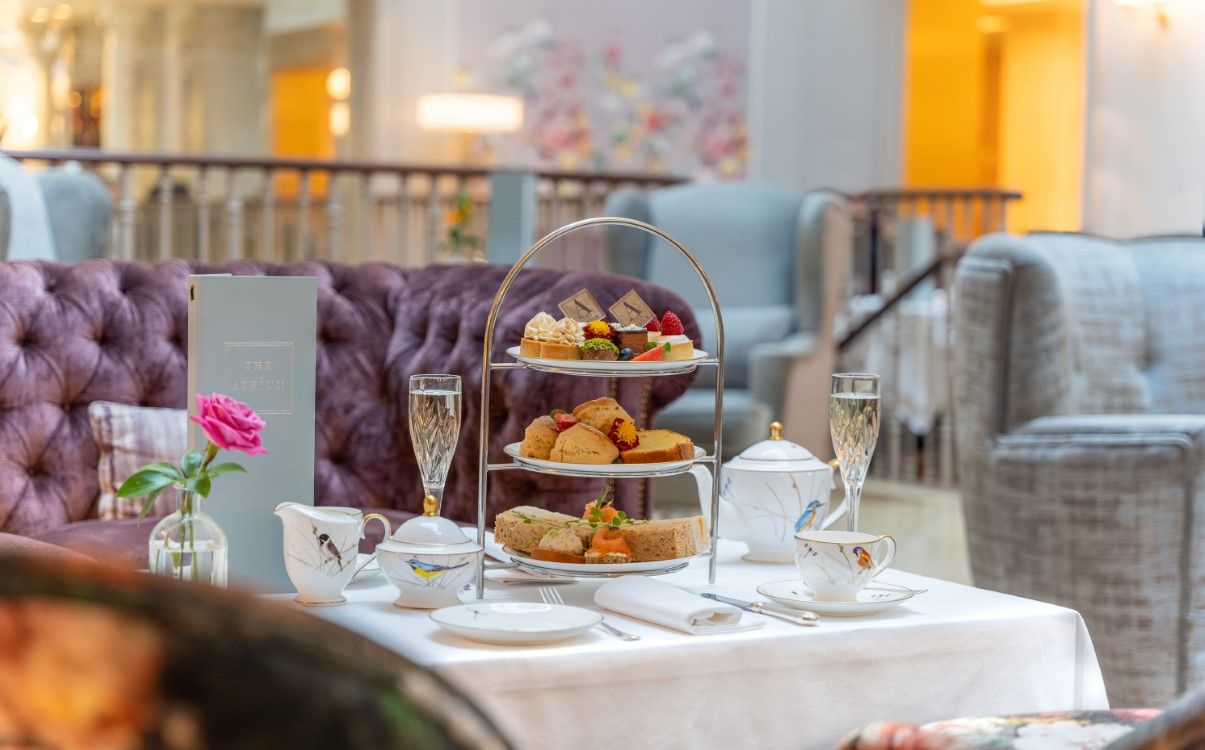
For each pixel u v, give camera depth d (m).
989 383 2.96
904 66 8.91
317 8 9.45
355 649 0.57
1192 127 5.46
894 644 1.43
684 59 9.66
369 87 9.38
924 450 6.68
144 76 9.27
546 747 1.27
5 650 0.53
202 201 6.04
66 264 2.80
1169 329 3.26
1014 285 2.94
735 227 5.22
